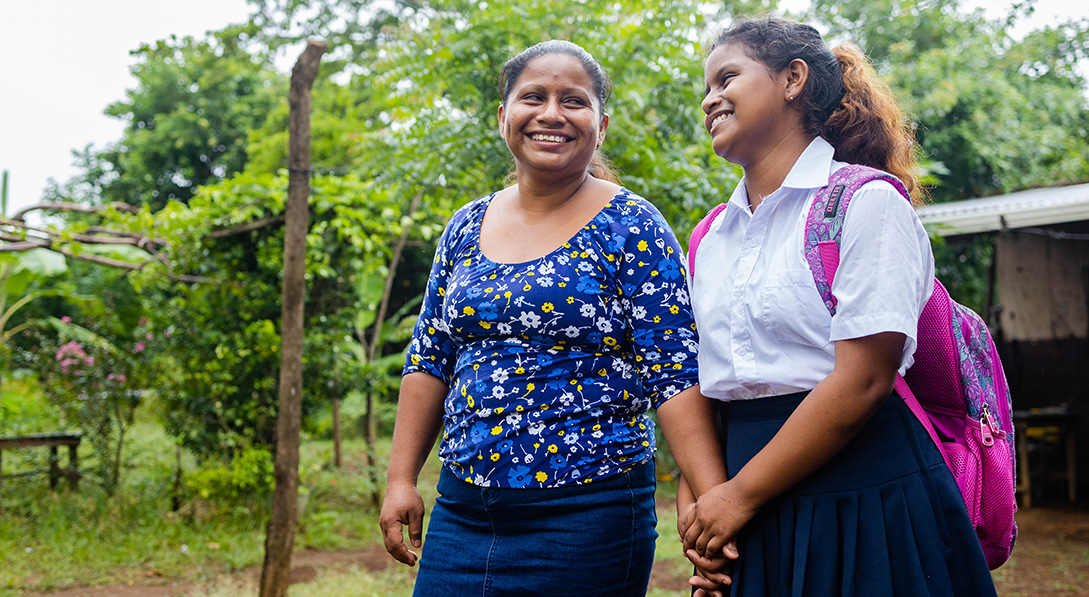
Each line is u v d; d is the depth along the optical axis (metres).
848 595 1.38
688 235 4.74
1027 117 10.33
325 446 9.89
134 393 6.70
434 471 8.22
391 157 5.18
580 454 1.70
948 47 10.71
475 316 1.78
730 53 1.63
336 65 11.59
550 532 1.69
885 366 1.36
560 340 1.73
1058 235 6.74
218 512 5.94
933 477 1.42
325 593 4.39
